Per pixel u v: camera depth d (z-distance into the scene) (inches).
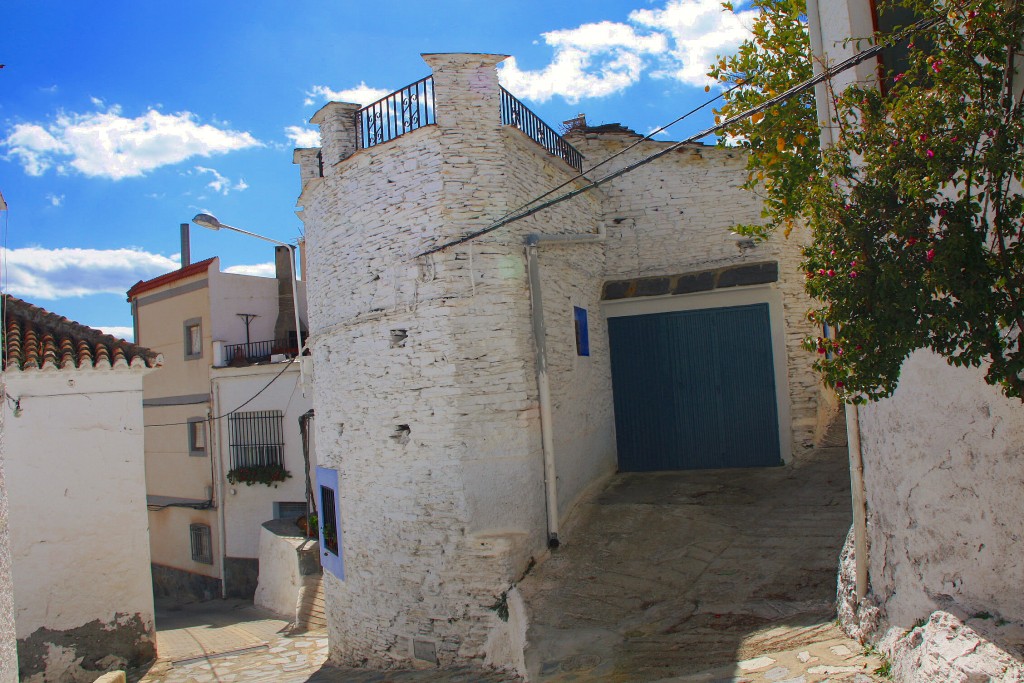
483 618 352.5
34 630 426.0
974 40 159.3
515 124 404.2
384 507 390.6
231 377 816.3
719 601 302.8
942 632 193.5
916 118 162.4
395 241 388.8
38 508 433.4
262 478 775.1
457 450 362.3
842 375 160.9
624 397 502.9
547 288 412.5
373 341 398.6
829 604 279.9
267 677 426.9
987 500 191.2
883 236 162.4
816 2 276.7
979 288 145.6
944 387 205.6
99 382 454.6
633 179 518.9
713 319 487.8
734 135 357.7
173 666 460.1
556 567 358.9
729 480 445.7
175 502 865.5
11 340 447.2
